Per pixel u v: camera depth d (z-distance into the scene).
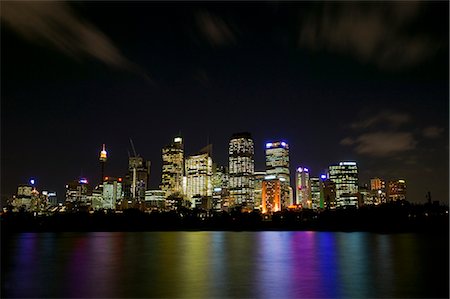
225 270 109.06
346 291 78.75
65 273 104.94
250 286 84.88
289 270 107.75
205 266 118.19
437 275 97.12
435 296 74.31
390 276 94.75
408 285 83.50
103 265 121.56
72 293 79.69
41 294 78.62
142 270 109.88
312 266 115.44
